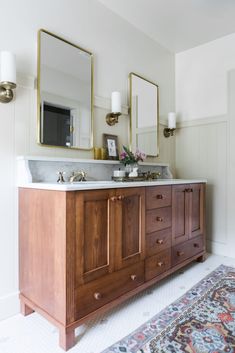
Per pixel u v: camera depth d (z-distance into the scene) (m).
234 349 1.27
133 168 2.25
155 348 1.28
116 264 1.54
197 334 1.39
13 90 1.61
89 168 2.08
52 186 1.33
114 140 2.33
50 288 1.36
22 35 1.67
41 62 1.76
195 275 2.20
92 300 1.39
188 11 2.29
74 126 1.98
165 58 3.01
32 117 1.72
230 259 2.63
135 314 1.60
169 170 2.93
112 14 2.31
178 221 2.14
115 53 2.35
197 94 2.99
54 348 1.29
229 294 1.84
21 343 1.33
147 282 1.79
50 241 1.36
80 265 1.33
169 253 2.02
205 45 2.91
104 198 1.47
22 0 1.68
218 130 2.82
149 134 2.73
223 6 2.22
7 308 1.57
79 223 1.33
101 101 2.21
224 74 2.76
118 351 1.26
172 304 1.71
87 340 1.35
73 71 1.98
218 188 2.82
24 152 1.68
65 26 1.93
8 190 1.60
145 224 1.78
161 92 2.94
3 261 1.57
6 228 1.59
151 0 2.14
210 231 2.89
